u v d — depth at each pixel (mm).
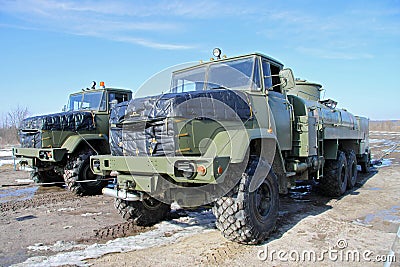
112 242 3721
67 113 6844
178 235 3916
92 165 3936
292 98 5113
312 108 5281
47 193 6863
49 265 3098
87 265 3084
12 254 3410
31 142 6703
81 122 6887
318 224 4324
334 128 6129
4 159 14094
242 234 3393
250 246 3521
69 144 6527
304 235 3891
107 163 3689
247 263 3096
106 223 4516
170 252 3371
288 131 4695
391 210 5031
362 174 8930
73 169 6488
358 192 6543
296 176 4965
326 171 6082
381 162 11359
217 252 3346
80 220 4691
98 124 7168
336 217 4676
